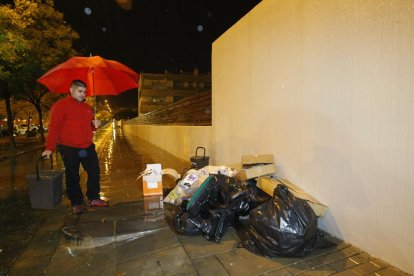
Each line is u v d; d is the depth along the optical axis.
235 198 3.14
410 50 2.16
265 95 4.09
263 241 2.58
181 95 57.06
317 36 3.04
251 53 4.44
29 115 29.59
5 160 11.23
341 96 2.77
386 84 2.34
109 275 2.36
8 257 2.71
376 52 2.41
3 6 10.48
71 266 2.53
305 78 3.24
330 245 2.76
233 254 2.65
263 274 2.32
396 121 2.29
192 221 3.05
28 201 4.62
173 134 10.66
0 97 15.03
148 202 4.29
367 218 2.58
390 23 2.29
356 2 2.57
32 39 13.95
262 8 4.07
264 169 3.67
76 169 3.77
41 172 4.39
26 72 13.34
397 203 2.32
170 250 2.75
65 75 4.09
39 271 2.46
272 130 3.94
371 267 2.39
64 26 15.48
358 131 2.61
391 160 2.34
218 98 5.96
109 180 5.94
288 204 2.59
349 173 2.73
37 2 13.91
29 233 3.27
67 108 3.62
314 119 3.14
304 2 3.21
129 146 15.22
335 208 2.92
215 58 6.06
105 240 3.01
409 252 2.25
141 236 3.08
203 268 2.42
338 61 2.79
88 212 3.88
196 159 5.53
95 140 22.25
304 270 2.37
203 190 3.20
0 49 9.48
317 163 3.12
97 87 4.49
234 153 5.21
